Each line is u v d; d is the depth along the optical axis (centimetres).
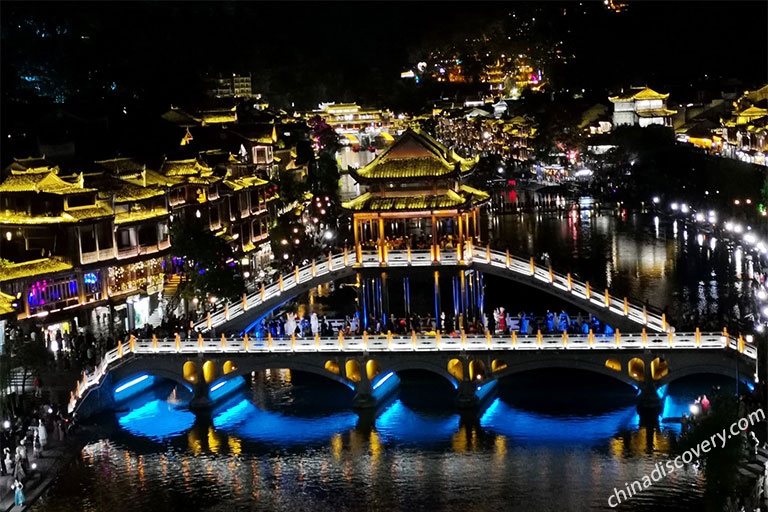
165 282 12244
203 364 9800
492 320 11525
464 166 11250
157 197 12300
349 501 7619
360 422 9375
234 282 11969
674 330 9350
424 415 9494
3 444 8188
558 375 10562
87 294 11075
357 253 10775
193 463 8456
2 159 13275
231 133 17112
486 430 9000
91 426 9250
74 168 12000
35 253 10975
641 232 19275
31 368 9162
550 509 7319
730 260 15900
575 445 8525
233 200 14612
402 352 9562
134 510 7494
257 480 8056
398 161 11025
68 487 7925
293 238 16638
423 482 7900
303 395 10306
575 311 13512
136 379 10250
